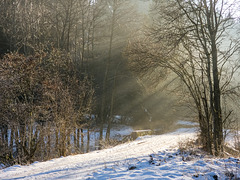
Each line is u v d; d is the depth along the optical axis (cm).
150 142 1684
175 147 1250
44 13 2372
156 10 1162
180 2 1031
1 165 1369
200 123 1167
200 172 594
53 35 2709
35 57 1482
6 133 1488
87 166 812
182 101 1381
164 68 1297
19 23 2239
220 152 959
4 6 2255
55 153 1461
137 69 1301
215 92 1045
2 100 1294
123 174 618
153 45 1216
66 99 1523
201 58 1038
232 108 1191
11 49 2289
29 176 714
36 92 1494
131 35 2131
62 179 624
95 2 2648
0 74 1314
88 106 1998
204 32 1038
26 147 1423
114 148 1492
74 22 2659
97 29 2847
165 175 583
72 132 1591
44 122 1489
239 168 617
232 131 1248
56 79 1553
